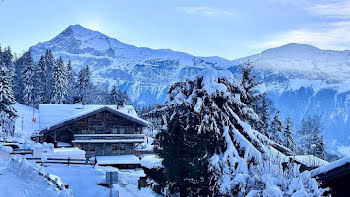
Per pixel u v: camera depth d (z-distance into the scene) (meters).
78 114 50.91
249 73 26.09
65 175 25.98
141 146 64.88
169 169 24.80
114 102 113.56
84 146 51.56
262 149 22.86
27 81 111.31
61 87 99.56
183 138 24.62
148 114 26.67
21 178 20.91
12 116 71.56
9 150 31.12
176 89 26.53
